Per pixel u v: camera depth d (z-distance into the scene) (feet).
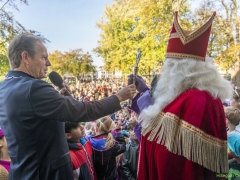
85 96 43.98
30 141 4.58
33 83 4.55
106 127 8.24
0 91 4.94
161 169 4.10
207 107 4.02
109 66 82.23
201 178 3.91
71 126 6.56
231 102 9.32
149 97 5.23
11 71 5.06
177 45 4.59
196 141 3.83
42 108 4.47
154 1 56.80
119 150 8.49
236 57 49.29
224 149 4.10
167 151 4.06
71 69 121.80
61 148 4.84
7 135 4.77
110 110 4.83
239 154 6.61
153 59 59.16
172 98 4.41
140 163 4.82
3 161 6.29
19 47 4.94
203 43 4.50
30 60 4.97
